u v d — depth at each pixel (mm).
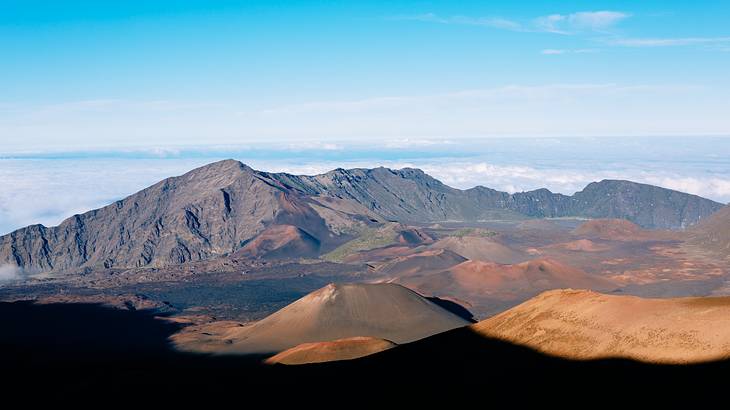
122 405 130000
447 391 111125
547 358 110750
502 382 108062
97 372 188500
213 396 129875
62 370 199500
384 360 133500
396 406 110688
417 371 122562
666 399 85938
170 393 133625
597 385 96438
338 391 122750
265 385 133125
